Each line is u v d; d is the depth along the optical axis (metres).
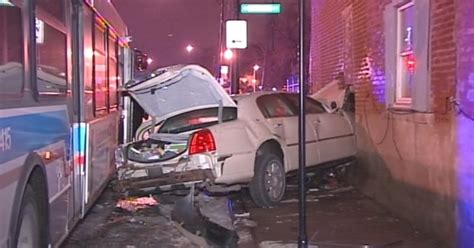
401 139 9.59
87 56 8.22
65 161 6.73
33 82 5.24
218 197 11.58
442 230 7.94
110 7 11.34
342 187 12.81
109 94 11.09
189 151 9.91
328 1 16.03
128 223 9.95
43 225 5.70
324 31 16.77
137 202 11.81
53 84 6.14
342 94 13.22
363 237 8.38
